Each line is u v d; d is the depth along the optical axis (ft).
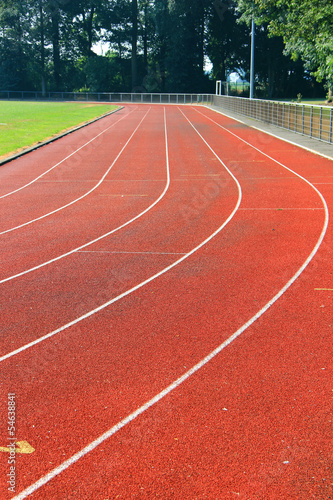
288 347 20.51
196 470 13.96
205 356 20.03
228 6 238.07
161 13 249.75
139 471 13.97
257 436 15.28
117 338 21.67
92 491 13.33
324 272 28.58
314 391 17.49
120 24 270.46
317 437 15.16
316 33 86.02
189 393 17.61
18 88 270.67
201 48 263.29
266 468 13.98
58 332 22.33
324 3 80.89
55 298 26.00
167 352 20.42
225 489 13.29
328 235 35.63
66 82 276.41
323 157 69.41
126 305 24.99
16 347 21.07
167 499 13.02
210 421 16.06
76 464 14.28
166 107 207.92
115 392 17.75
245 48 250.37
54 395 17.65
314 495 13.07
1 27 256.52
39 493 13.29
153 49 280.31
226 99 178.09
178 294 26.18
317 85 256.73
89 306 24.95
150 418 16.29
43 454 14.70
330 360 19.43
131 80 285.02
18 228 39.78
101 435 15.49
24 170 66.95
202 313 23.85
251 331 21.97
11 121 126.41
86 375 18.88
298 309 23.94
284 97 266.57
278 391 17.56
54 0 250.98
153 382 18.34
